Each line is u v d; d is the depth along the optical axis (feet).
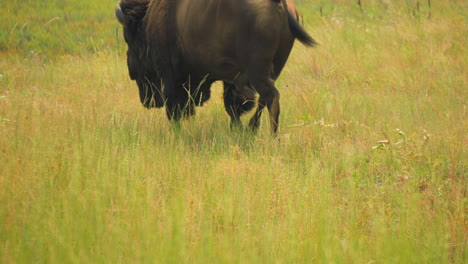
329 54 146.51
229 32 85.46
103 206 58.23
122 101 111.55
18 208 57.72
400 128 95.09
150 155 75.92
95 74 137.69
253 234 56.13
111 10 224.94
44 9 217.36
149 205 60.03
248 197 63.93
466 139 85.46
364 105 107.04
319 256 52.01
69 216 55.77
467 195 68.49
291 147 84.38
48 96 115.96
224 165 73.87
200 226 56.59
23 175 64.28
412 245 53.78
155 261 48.16
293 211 60.03
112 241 51.47
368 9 235.20
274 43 84.38
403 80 129.70
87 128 83.92
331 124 95.09
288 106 105.60
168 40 96.89
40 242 50.65
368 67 140.87
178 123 94.99
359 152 82.79
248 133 90.79
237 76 91.56
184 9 92.27
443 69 135.33
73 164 67.26
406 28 168.96
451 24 171.12
